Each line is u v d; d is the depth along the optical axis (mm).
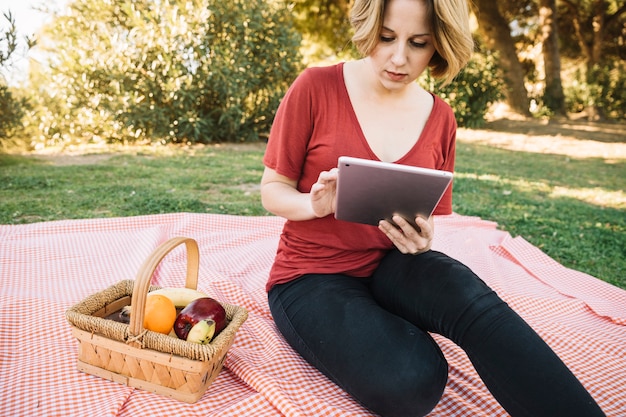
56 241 3207
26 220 4230
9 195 4984
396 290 1817
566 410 1405
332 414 1739
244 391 1883
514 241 3691
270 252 3314
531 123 14453
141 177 6172
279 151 1907
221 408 1761
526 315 2682
